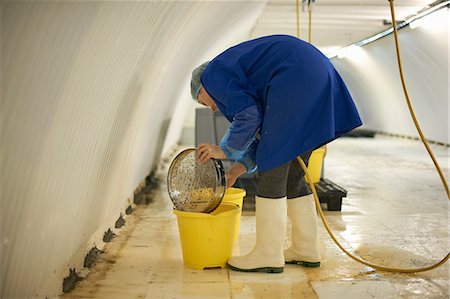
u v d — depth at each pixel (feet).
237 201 10.85
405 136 39.99
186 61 16.85
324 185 15.49
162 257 10.18
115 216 12.60
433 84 31.60
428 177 21.15
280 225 9.00
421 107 35.35
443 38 25.36
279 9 22.29
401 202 15.96
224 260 9.46
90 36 6.10
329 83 8.59
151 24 8.49
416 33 27.17
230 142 8.58
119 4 6.34
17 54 5.00
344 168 24.08
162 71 12.58
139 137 13.39
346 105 9.09
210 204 9.24
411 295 8.06
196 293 8.16
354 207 15.19
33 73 5.27
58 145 6.27
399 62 9.22
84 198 8.37
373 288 8.36
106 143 9.00
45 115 5.70
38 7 4.97
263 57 8.64
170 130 25.50
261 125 8.70
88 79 6.66
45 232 6.53
